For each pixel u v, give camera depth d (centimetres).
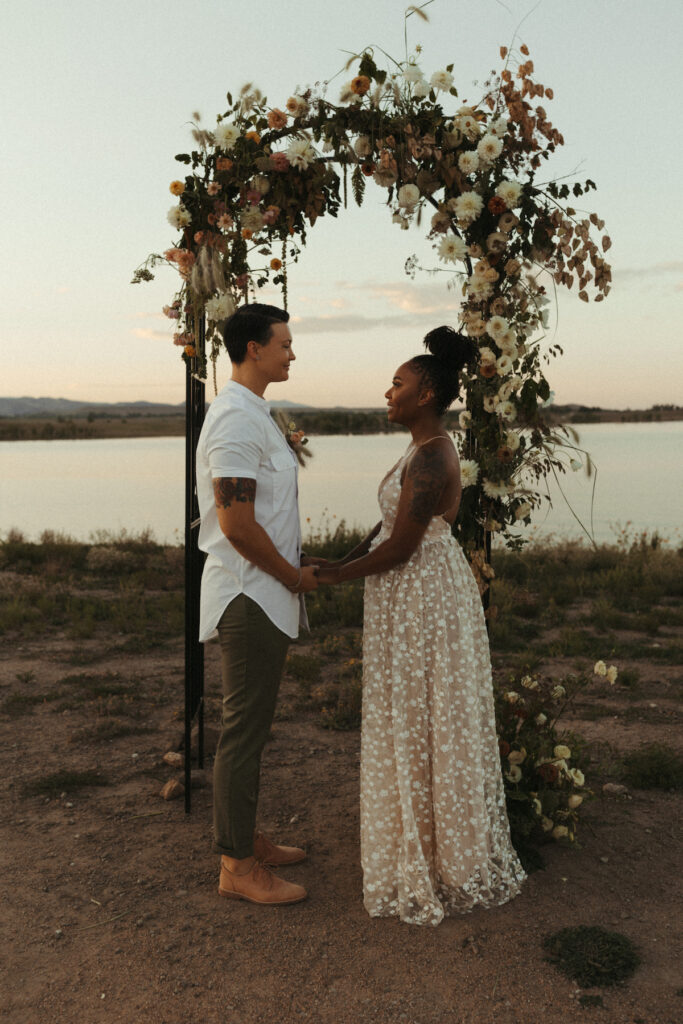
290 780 413
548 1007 230
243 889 290
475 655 298
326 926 275
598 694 572
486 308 336
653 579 1065
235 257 353
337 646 713
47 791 394
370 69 329
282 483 286
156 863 321
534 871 313
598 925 274
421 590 285
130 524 2256
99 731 481
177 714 512
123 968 250
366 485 3588
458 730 286
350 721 509
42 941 265
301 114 331
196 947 262
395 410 291
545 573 1128
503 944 262
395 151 329
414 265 338
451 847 281
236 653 283
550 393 331
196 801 385
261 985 241
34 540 1670
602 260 330
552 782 340
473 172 328
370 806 289
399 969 249
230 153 335
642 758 422
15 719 511
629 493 3119
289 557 290
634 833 349
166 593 1023
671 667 649
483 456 337
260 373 284
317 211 339
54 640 751
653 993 236
